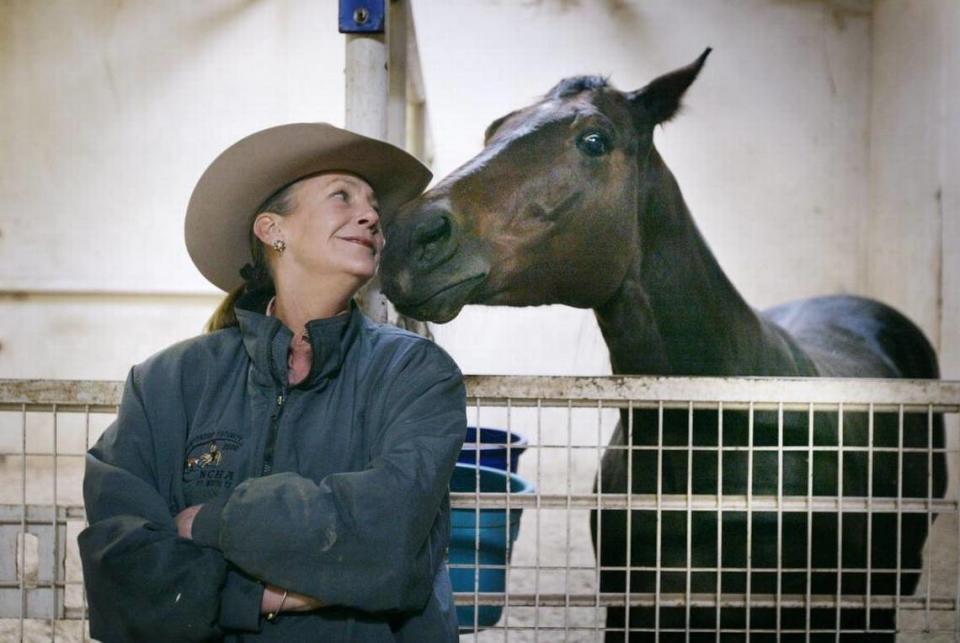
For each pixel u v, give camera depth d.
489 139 2.28
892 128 5.99
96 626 1.11
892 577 2.48
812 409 1.71
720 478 1.74
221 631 1.09
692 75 2.22
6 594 1.71
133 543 1.07
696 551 2.25
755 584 2.22
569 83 2.28
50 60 6.22
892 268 6.01
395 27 2.30
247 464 1.17
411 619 1.19
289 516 1.04
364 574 1.06
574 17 6.19
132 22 6.21
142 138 6.26
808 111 6.30
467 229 1.98
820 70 6.28
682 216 2.33
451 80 6.17
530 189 2.07
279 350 1.19
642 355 2.34
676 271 2.31
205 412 1.21
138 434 1.18
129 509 1.12
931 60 5.49
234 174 1.27
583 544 4.29
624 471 2.38
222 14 6.22
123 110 6.24
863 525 2.31
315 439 1.18
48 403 1.62
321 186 1.26
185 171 6.27
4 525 1.71
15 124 6.24
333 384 1.21
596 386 1.68
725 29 6.26
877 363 3.40
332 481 1.08
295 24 6.21
